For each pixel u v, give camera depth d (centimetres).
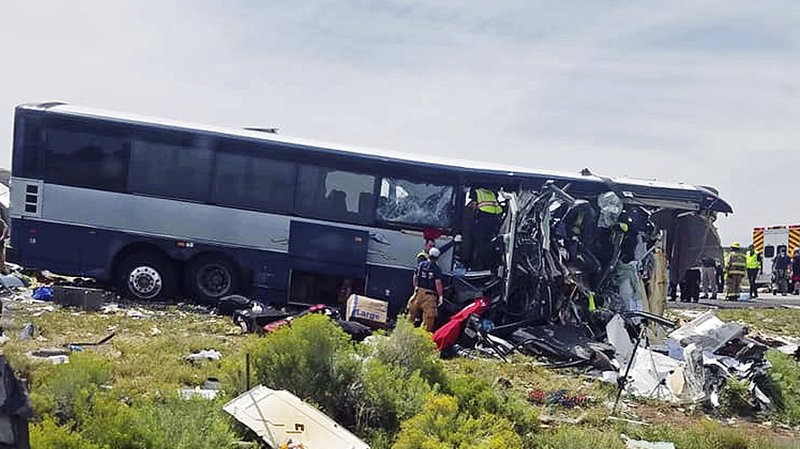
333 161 1488
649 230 1500
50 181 1446
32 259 1441
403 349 820
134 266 1473
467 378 821
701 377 1038
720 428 849
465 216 1484
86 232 1448
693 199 1524
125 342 1016
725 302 2709
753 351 1249
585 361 1228
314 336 738
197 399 648
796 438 898
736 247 2866
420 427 639
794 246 3503
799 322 2162
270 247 1474
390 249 1480
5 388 395
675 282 1636
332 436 614
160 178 1466
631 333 1381
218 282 1480
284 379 716
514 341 1331
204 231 1467
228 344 1091
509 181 1510
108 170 1456
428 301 1305
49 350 902
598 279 1431
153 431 540
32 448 456
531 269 1397
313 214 1481
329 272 1473
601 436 753
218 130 1488
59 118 1449
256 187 1478
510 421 751
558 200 1415
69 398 566
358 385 717
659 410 974
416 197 1493
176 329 1180
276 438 599
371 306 1320
